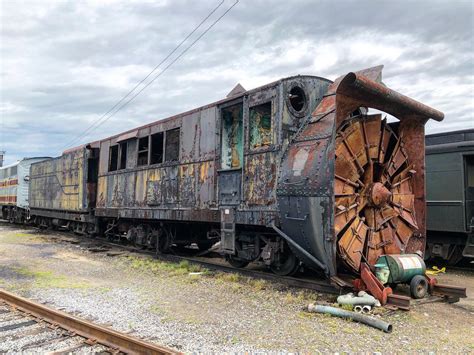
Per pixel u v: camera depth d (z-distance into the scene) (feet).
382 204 23.84
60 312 18.03
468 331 17.75
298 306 20.86
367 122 24.53
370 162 24.09
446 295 22.66
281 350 14.85
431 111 25.49
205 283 26.89
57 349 14.97
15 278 28.53
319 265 21.58
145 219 42.52
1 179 103.14
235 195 28.43
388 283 22.33
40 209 73.05
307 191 21.80
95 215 50.85
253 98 27.30
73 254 41.60
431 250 37.68
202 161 32.30
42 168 72.90
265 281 26.53
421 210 26.30
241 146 30.76
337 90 21.75
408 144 26.84
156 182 38.29
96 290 24.91
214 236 35.70
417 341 16.15
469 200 34.73
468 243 34.53
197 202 32.50
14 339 16.01
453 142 36.94
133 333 16.71
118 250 44.50
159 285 26.55
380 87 21.70
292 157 23.68
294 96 27.04
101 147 51.11
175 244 42.09
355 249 22.43
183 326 17.70
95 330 15.99
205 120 32.48
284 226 23.57
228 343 15.60
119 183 45.47
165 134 38.01
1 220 107.34
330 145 21.22
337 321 18.39
